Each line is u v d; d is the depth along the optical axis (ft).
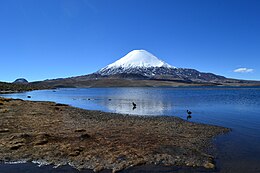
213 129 78.02
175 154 49.96
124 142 56.85
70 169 42.06
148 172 41.47
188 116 110.52
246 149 55.16
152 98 256.11
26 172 40.91
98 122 87.45
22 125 71.92
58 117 92.99
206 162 45.75
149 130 72.74
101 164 43.88
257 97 263.29
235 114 117.80
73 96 319.68
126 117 105.19
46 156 47.11
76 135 60.95
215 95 314.76
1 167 42.73
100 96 315.58
